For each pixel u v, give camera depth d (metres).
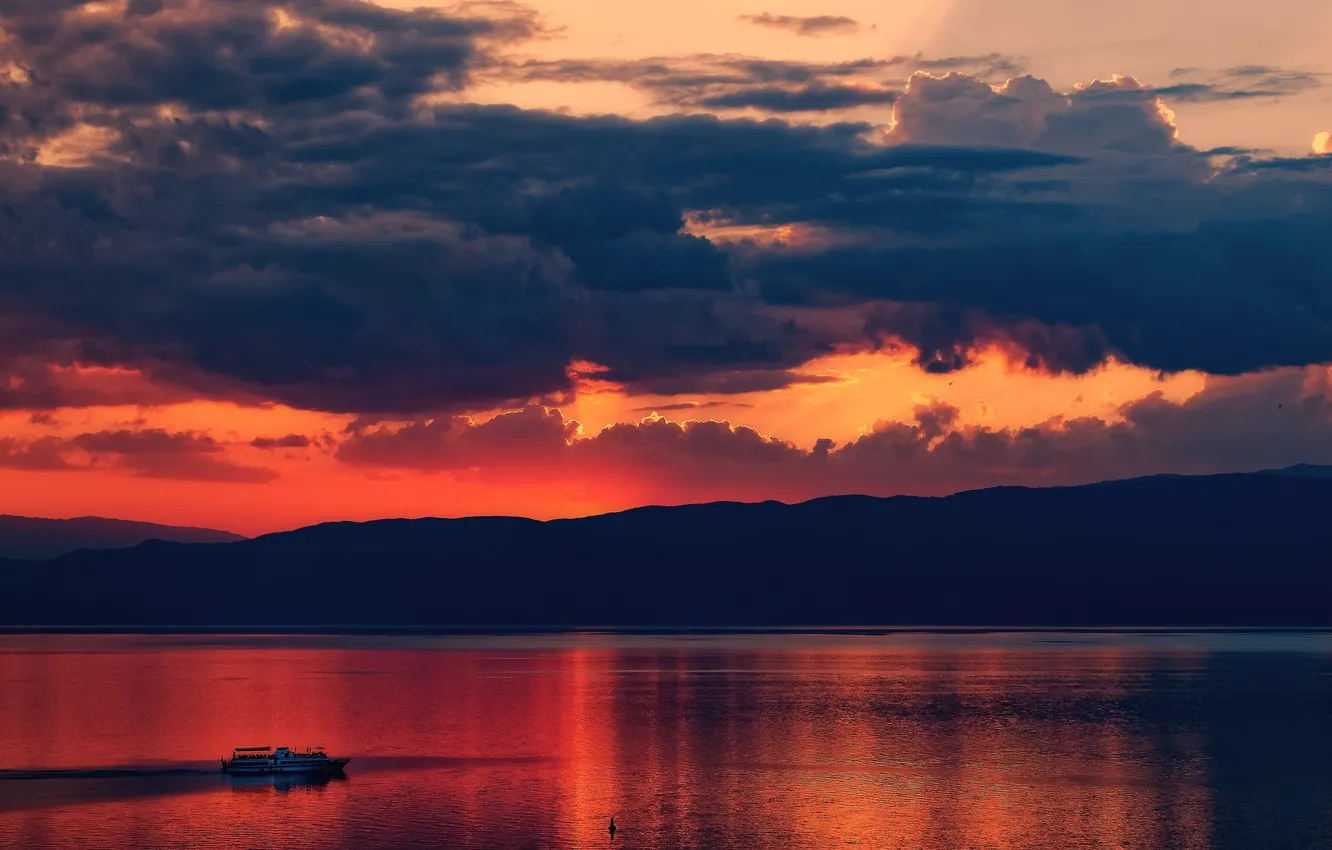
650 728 144.88
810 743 132.38
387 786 106.88
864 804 99.69
